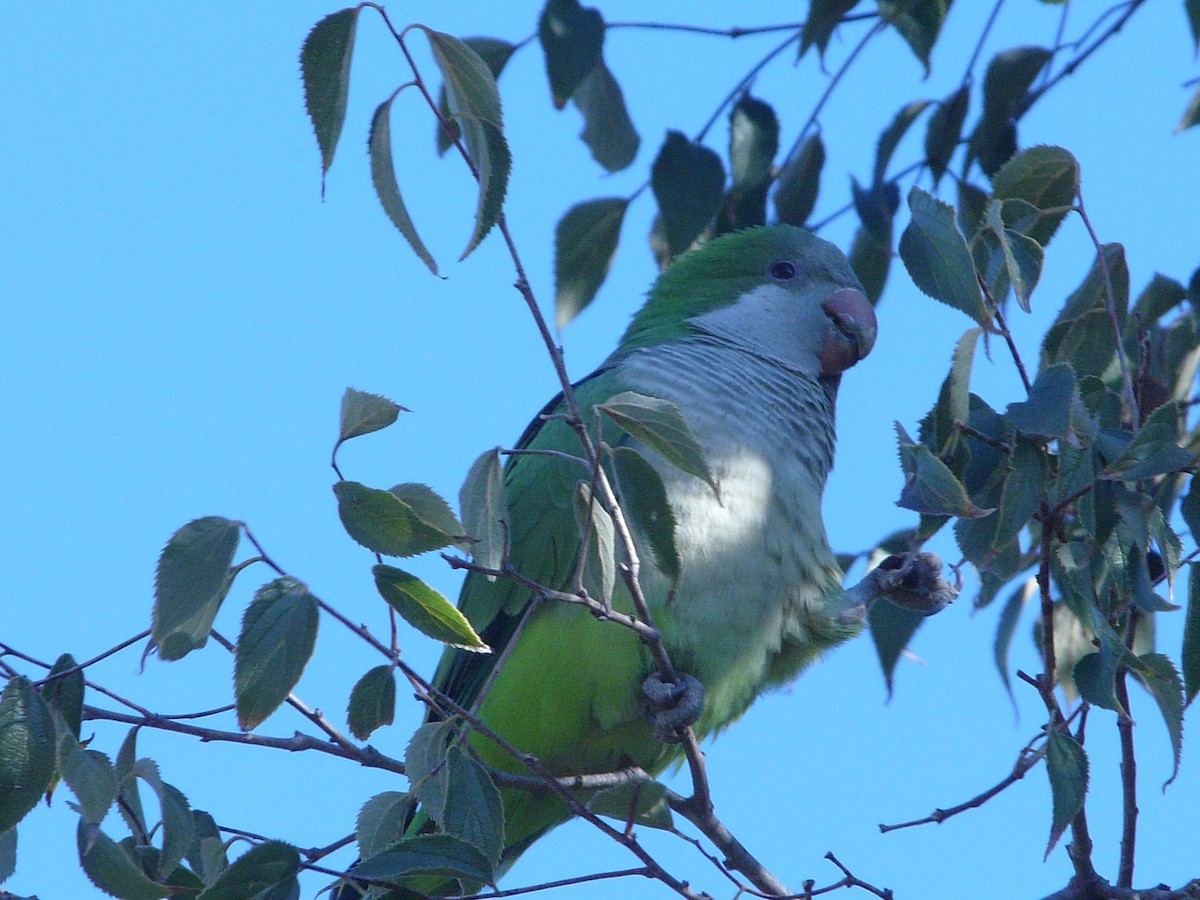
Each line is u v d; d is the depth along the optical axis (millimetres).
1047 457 5797
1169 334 7992
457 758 5121
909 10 8383
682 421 5188
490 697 7246
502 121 4859
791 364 8172
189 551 4664
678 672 7195
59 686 5035
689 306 8562
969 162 8609
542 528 7477
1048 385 5637
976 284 5660
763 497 7387
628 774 6375
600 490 5348
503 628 7668
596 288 8562
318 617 4699
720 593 7168
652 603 7016
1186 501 5914
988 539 6117
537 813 7570
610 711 7121
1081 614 5797
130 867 4895
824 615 7559
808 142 8789
